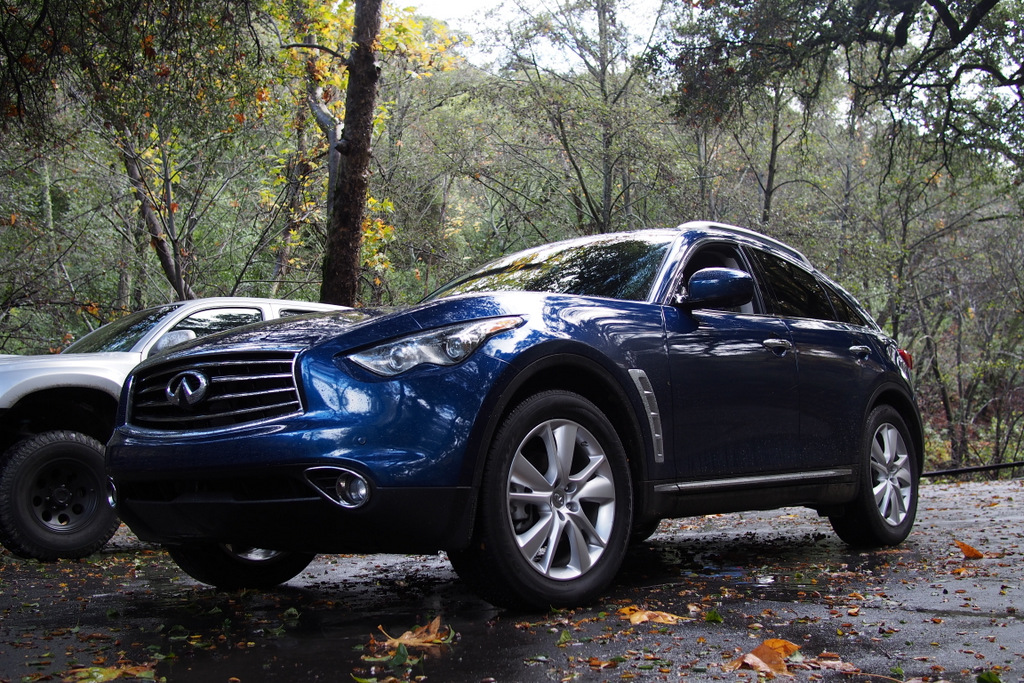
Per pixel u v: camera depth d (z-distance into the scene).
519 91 17.69
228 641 3.12
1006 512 7.37
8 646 3.13
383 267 16.28
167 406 3.45
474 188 20.25
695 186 19.83
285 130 17.11
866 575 4.21
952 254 25.62
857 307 5.48
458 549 3.19
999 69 16.91
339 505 3.02
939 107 18.19
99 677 2.60
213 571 4.23
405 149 21.20
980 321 25.89
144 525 3.62
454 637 3.01
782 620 3.19
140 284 18.75
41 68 8.91
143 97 11.63
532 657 2.71
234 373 3.31
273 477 3.08
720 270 4.02
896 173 22.81
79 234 16.28
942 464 24.41
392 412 3.11
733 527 7.03
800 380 4.55
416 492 3.07
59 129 12.16
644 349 3.83
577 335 3.59
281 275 17.98
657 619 3.18
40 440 5.84
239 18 11.60
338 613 3.64
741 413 4.20
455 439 3.16
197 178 17.17
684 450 3.93
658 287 4.14
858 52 18.06
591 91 19.05
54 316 16.11
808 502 4.66
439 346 3.25
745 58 16.56
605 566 3.55
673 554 5.20
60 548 5.82
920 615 3.25
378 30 11.29
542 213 19.09
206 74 11.69
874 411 5.21
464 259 20.59
